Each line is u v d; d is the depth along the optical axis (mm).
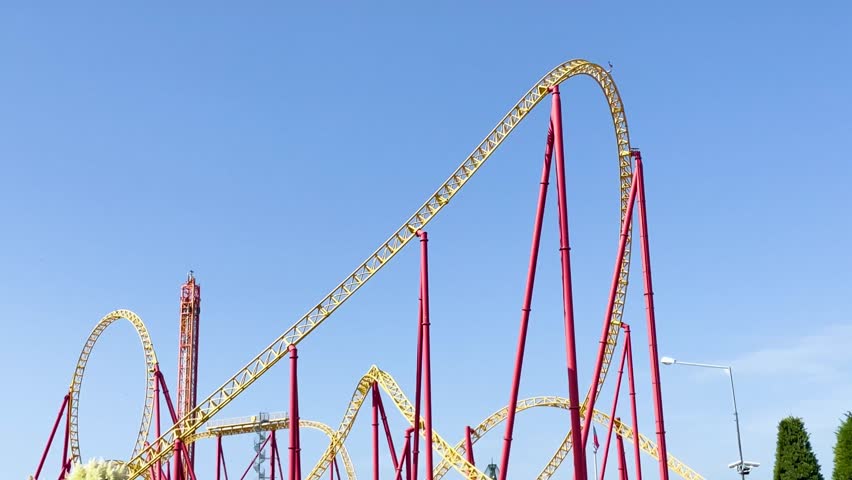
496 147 56000
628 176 62344
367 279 59188
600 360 53719
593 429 77750
